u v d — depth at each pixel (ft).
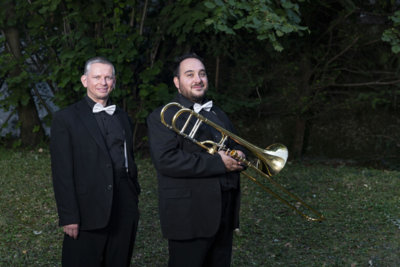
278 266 11.76
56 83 24.34
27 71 24.71
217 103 23.32
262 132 25.66
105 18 22.39
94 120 8.09
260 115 25.72
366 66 25.21
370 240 13.41
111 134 8.20
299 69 24.90
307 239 13.58
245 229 14.24
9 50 24.62
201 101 8.14
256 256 12.35
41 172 19.44
